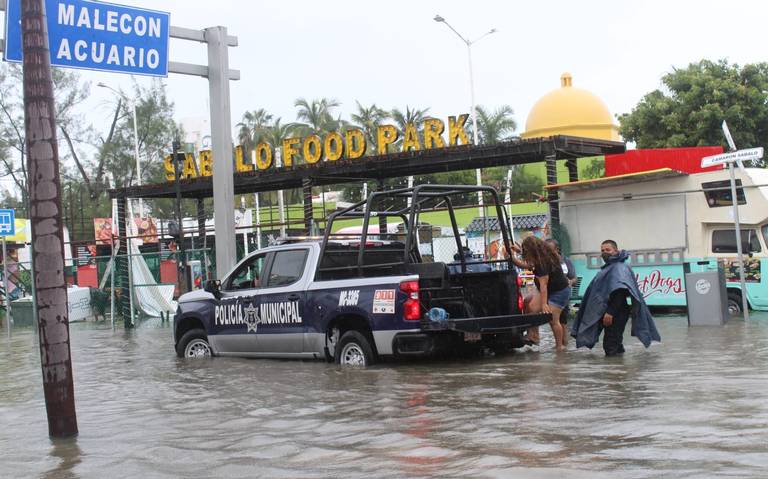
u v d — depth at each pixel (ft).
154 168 198.90
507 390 27.61
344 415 25.09
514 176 158.51
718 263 47.91
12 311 93.50
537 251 38.88
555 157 58.90
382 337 35.22
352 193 187.01
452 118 63.72
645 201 57.52
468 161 65.92
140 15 47.88
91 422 27.02
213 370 38.11
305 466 18.99
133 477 19.29
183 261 77.00
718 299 47.14
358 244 39.91
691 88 135.64
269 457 20.17
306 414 25.67
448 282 36.40
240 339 41.32
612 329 36.04
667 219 56.65
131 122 198.59
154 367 41.60
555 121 139.33
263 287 40.47
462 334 35.47
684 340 40.45
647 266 57.36
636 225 57.88
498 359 36.73
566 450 18.63
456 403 25.79
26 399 34.06
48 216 24.73
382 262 40.50
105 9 46.39
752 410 21.77
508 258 39.04
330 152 67.87
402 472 17.79
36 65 24.61
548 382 28.78
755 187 51.24
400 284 34.86
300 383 32.37
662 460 17.20
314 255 38.88
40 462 21.63
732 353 34.22
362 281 36.29
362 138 66.23
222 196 53.83
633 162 69.46
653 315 56.85
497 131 197.77
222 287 42.60
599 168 149.38
